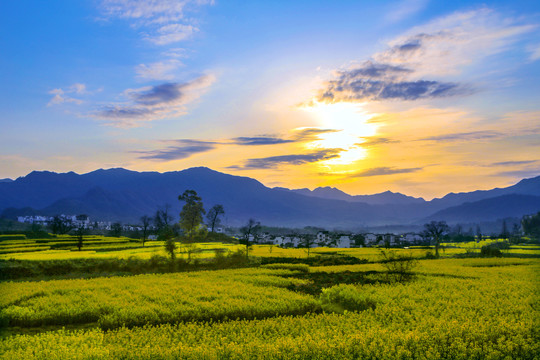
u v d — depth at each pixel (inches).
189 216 3811.5
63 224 5349.4
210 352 563.5
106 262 1872.5
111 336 679.1
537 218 7071.9
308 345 583.8
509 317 783.7
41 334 702.5
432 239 6264.8
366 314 834.8
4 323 820.0
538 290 1131.9
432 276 1518.2
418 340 606.9
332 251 3294.8
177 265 1910.7
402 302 959.6
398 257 2516.0
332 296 1020.5
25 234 4188.0
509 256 3004.4
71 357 558.9
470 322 730.2
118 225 5590.6
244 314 876.0
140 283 1273.4
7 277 1599.4
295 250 3385.8
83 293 1075.9
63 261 1833.2
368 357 554.9
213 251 2669.8
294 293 1107.3
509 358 557.0
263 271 1686.8
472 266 2058.3
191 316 845.8
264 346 581.6
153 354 559.8
